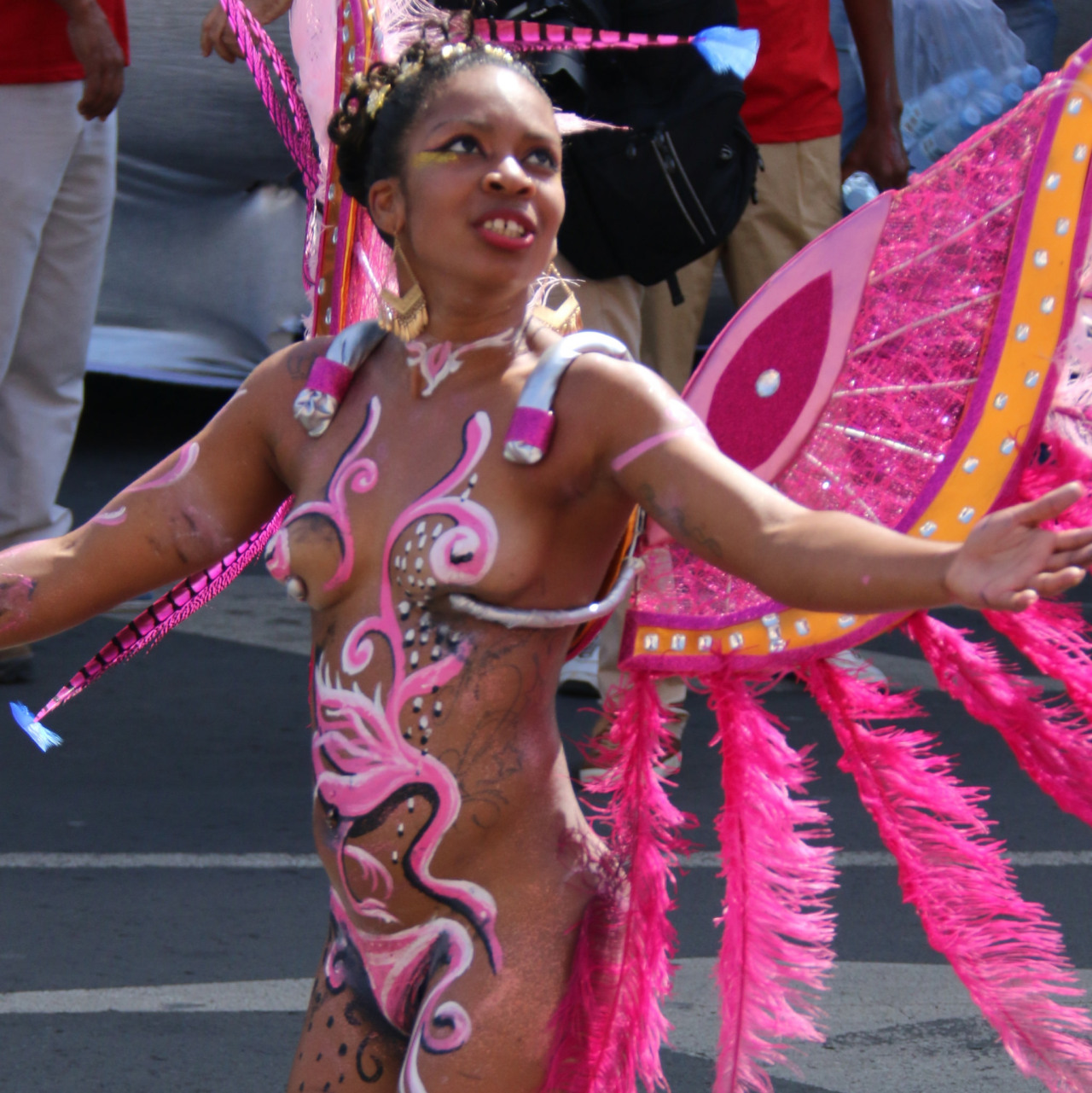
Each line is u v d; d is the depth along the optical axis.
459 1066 6.36
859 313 7.18
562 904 6.56
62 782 15.03
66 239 17.67
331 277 8.02
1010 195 6.89
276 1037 10.42
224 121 24.80
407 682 6.55
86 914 12.23
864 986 11.23
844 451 7.19
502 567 6.41
